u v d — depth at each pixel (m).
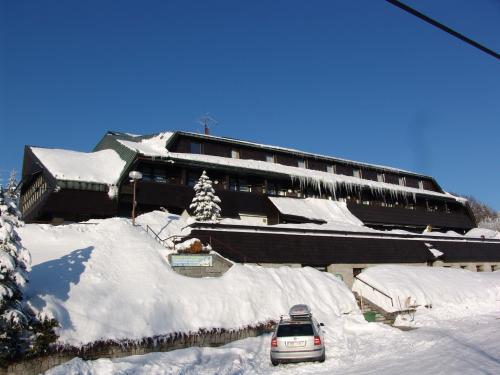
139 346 14.75
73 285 15.66
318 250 29.05
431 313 24.97
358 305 26.03
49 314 13.38
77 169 31.14
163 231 25.70
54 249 18.22
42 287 14.81
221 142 38.62
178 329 16.36
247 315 18.95
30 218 33.12
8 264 12.32
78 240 19.39
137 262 18.70
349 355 15.27
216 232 25.02
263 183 38.53
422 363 12.99
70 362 12.88
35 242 18.59
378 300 26.69
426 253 36.44
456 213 55.28
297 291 22.38
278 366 14.32
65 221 29.00
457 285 30.17
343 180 42.78
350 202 42.34
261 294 20.52
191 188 33.28
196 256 20.42
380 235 34.00
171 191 32.25
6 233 12.63
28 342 12.59
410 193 48.66
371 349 16.14
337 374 12.48
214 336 17.14
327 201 40.41
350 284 30.12
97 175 31.03
